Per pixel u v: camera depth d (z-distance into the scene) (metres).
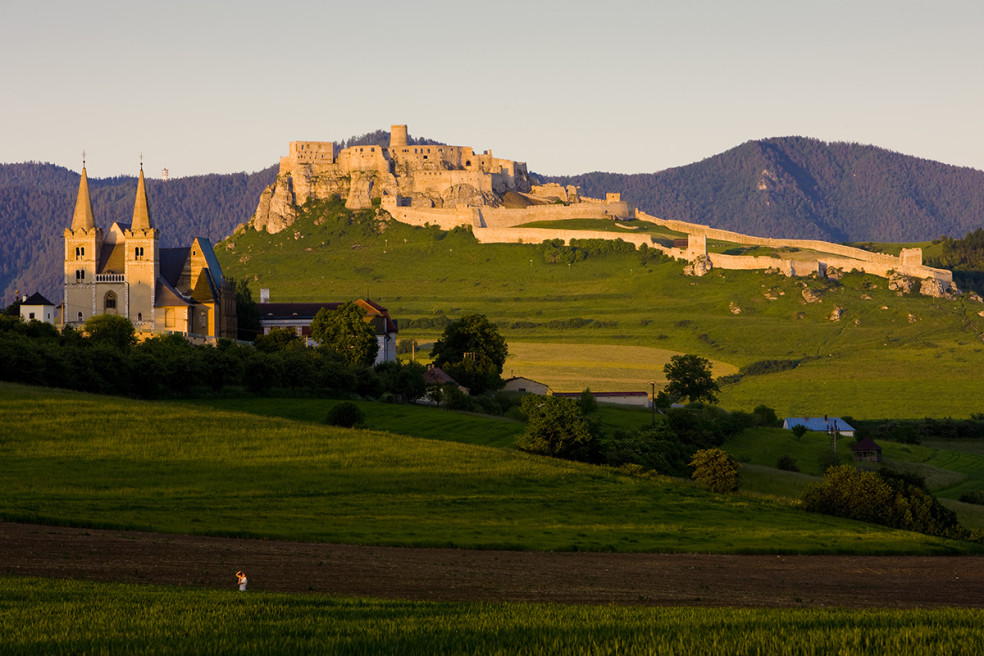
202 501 147.75
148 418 198.38
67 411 197.00
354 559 113.31
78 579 93.12
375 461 182.62
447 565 113.75
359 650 61.69
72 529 118.88
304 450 186.38
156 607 75.94
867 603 106.56
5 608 75.00
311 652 61.44
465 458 189.62
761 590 111.12
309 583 98.12
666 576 116.56
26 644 63.34
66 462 167.75
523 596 98.19
